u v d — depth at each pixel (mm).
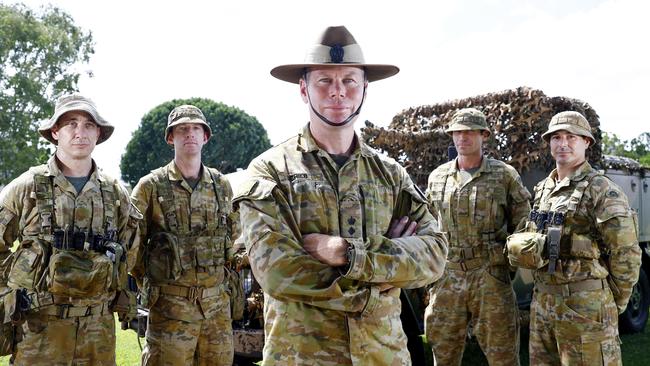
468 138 4133
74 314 2986
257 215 2055
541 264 3508
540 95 5293
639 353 5645
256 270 2018
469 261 4027
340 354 2010
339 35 2137
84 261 2998
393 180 2295
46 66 26031
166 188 3779
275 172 2148
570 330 3475
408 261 2064
